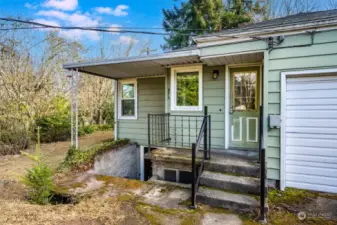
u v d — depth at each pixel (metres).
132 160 6.78
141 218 2.63
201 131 3.60
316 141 3.36
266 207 2.62
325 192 3.32
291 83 3.46
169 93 5.39
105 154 5.36
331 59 3.12
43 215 2.64
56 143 8.08
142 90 6.90
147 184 3.79
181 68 5.17
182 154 4.38
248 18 13.20
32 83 8.28
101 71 5.95
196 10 14.10
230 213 2.78
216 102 4.89
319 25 3.12
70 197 3.28
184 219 2.62
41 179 3.18
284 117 3.44
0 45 8.11
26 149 7.02
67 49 10.92
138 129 7.02
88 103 12.27
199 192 3.12
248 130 4.70
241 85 4.76
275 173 3.50
